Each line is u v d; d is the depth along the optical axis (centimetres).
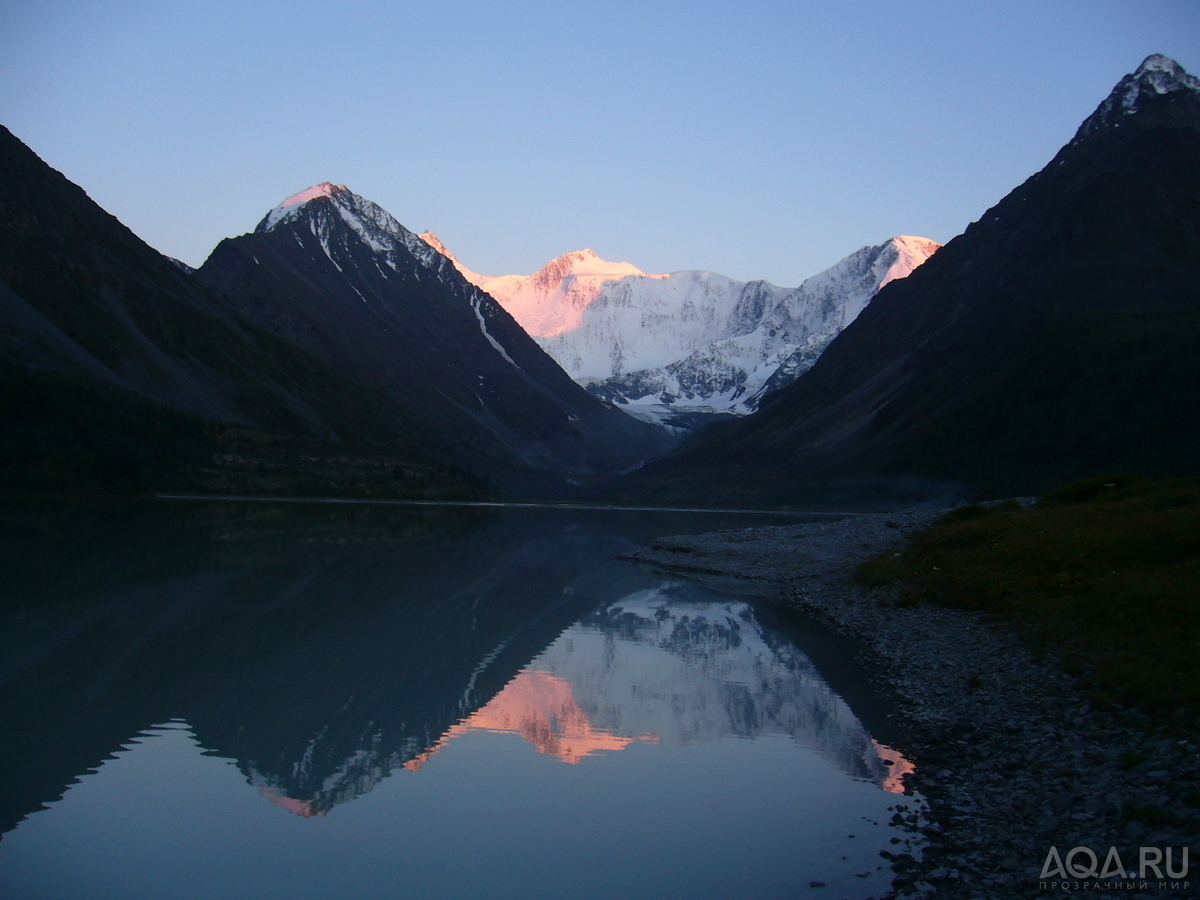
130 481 12862
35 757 2262
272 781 2162
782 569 6238
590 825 1925
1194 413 15138
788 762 2319
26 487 11525
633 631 4116
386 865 1748
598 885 1655
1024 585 3719
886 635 3775
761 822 1931
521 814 1994
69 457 12431
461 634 3916
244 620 3997
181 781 2147
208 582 5056
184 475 14238
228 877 1703
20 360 15025
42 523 8456
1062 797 1788
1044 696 2495
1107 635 2783
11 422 12688
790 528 8525
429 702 2828
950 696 2745
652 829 1898
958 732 2414
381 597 4828
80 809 1983
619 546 8994
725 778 2208
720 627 4247
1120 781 1803
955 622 3694
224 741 2417
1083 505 5369
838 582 5431
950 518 7175
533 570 6425
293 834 1888
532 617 4422
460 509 15938
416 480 18650
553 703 2862
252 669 3138
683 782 2178
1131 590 3044
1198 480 5697
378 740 2464
